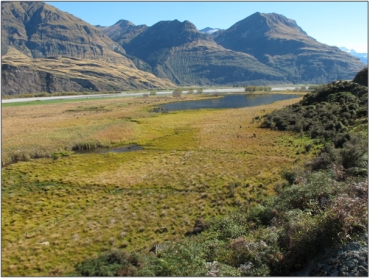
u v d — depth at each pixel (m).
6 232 22.64
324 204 16.88
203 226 22.00
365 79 64.69
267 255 13.94
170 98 152.75
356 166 23.14
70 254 19.50
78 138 54.06
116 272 15.48
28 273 17.42
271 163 37.09
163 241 20.67
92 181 33.53
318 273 11.80
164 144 51.81
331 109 55.19
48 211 26.28
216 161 39.91
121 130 61.78
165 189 30.58
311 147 41.25
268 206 21.50
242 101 132.12
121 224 23.42
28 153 44.06
